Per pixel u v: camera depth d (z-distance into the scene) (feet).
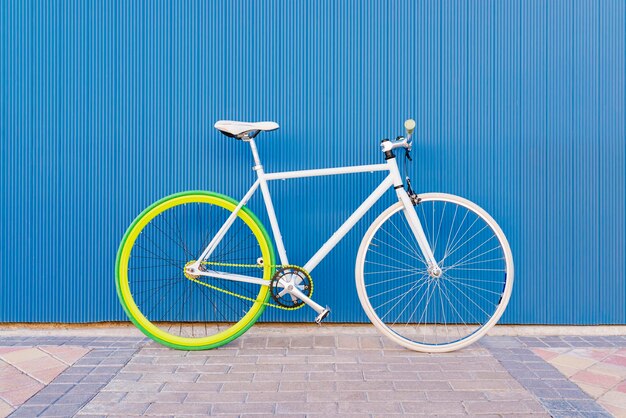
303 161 10.24
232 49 10.16
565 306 10.28
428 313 10.30
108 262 10.27
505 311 10.31
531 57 10.14
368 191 10.25
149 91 10.17
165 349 9.32
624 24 10.15
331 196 10.25
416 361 8.80
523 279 10.28
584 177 10.23
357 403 7.31
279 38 10.15
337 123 10.20
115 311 10.31
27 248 10.21
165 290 10.30
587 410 7.13
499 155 10.20
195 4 10.11
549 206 10.23
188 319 10.30
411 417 6.94
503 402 7.34
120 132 10.18
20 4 10.02
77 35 10.07
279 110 10.20
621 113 10.19
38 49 10.06
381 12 10.14
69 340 9.76
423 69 10.14
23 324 10.29
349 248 10.27
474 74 10.14
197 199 9.50
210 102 10.19
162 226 10.25
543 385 7.89
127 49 10.12
